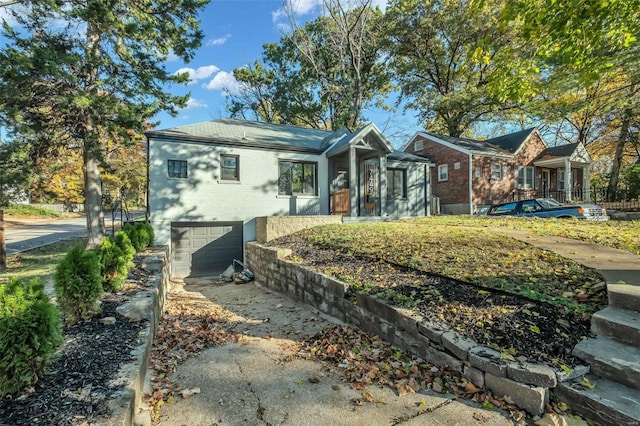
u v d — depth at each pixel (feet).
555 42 17.92
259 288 29.22
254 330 16.20
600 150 81.05
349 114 73.72
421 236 22.53
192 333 15.55
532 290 12.18
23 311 7.22
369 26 74.23
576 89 36.01
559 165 72.28
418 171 54.80
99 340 10.13
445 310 11.89
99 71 32.53
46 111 30.99
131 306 12.62
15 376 6.81
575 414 7.77
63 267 11.49
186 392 9.71
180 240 39.14
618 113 56.59
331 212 46.93
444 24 70.85
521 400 8.17
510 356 8.91
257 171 42.27
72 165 72.33
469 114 79.05
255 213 42.01
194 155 38.99
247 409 8.87
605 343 9.08
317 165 46.29
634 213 38.40
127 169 64.23
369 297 14.20
